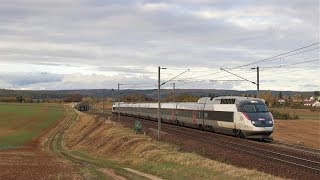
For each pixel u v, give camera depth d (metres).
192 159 35.88
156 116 87.81
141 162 41.41
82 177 33.69
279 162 30.78
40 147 79.25
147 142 50.12
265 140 49.22
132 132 65.12
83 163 46.88
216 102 56.31
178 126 73.44
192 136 52.53
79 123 127.25
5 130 108.06
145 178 32.50
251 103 48.69
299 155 34.34
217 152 37.00
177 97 133.62
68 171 37.69
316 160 31.83
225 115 52.19
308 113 130.88
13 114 156.75
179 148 44.03
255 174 27.28
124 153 51.06
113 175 35.34
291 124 85.81
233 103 50.91
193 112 64.38
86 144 76.31
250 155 34.28
